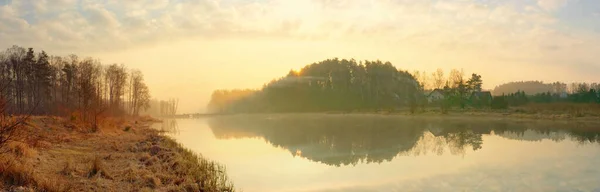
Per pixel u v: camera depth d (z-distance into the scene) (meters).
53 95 60.03
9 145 11.88
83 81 41.22
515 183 13.39
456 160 18.28
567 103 64.31
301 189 13.38
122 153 17.58
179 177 12.59
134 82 84.31
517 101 70.56
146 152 18.34
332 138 30.44
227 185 13.24
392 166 17.36
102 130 28.78
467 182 13.76
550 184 13.12
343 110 96.69
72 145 18.81
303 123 52.44
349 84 113.56
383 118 58.88
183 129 46.19
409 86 111.31
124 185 11.02
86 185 10.41
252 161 19.42
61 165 12.67
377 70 110.62
